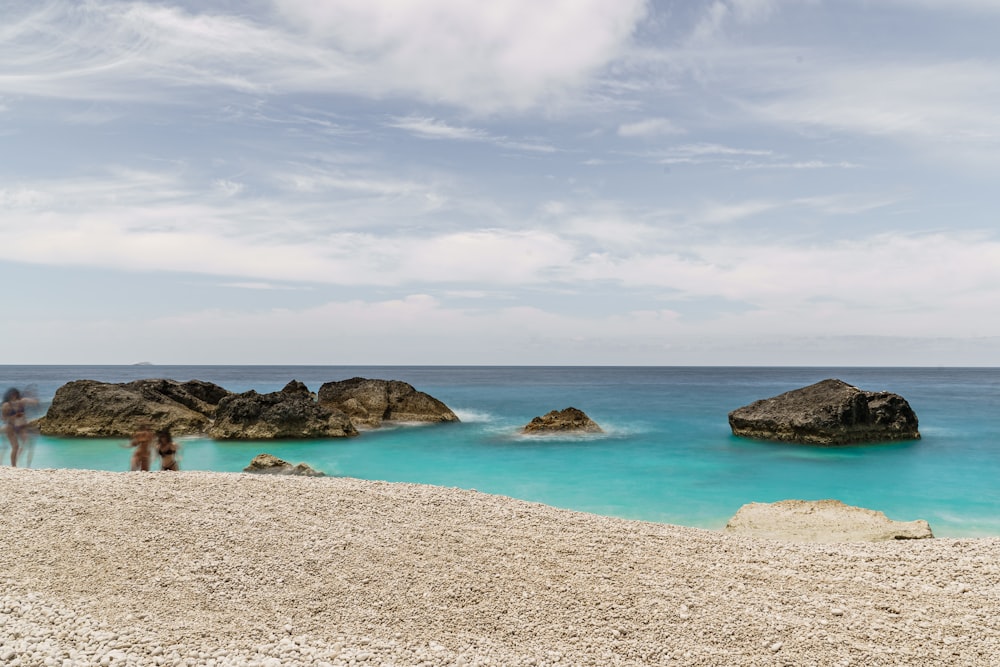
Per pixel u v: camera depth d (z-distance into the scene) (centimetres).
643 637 757
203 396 3872
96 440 2806
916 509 1786
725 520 1647
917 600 874
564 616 799
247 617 761
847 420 2858
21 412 1734
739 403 5303
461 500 1226
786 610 835
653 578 919
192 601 788
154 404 3053
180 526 992
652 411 4569
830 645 748
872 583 928
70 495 1098
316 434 2953
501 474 2247
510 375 16712
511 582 882
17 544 902
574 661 700
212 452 2581
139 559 883
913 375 18950
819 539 1255
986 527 1600
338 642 711
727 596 871
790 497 1909
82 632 698
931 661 719
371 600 816
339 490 1234
